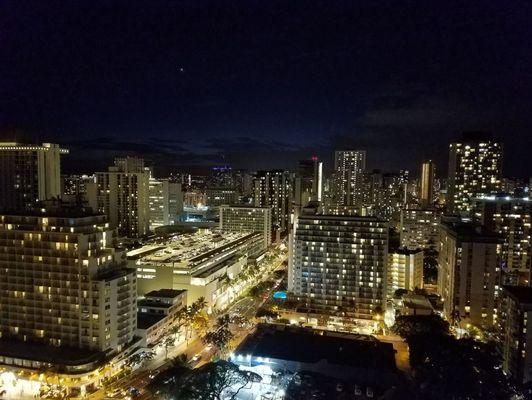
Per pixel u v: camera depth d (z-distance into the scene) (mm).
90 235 145875
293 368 135750
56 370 130875
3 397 132875
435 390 118250
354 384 126312
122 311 149875
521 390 118438
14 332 149750
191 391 112000
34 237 146375
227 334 165625
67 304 143500
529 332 134875
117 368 145250
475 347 148875
